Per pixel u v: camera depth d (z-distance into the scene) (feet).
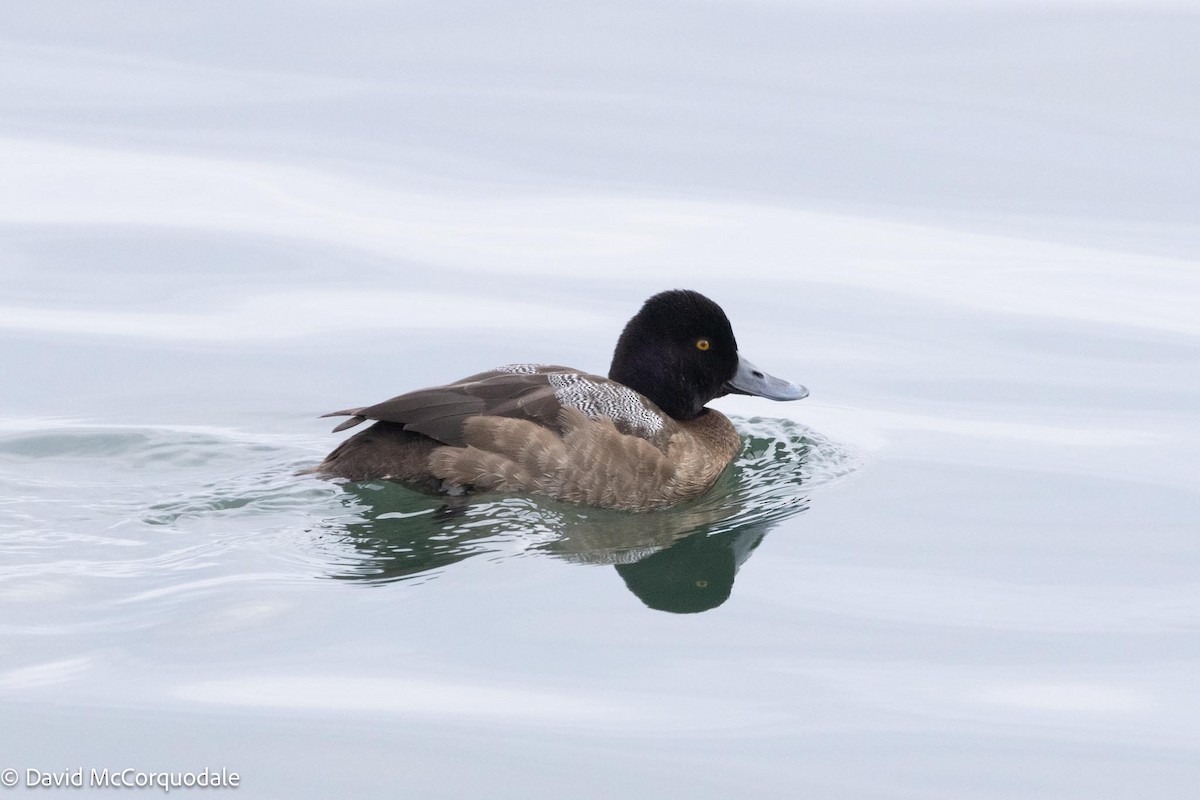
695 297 46.16
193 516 40.09
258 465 44.80
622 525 41.98
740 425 51.49
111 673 31.71
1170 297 60.39
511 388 42.50
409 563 37.73
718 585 37.96
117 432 46.32
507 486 41.27
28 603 34.65
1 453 44.80
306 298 58.85
